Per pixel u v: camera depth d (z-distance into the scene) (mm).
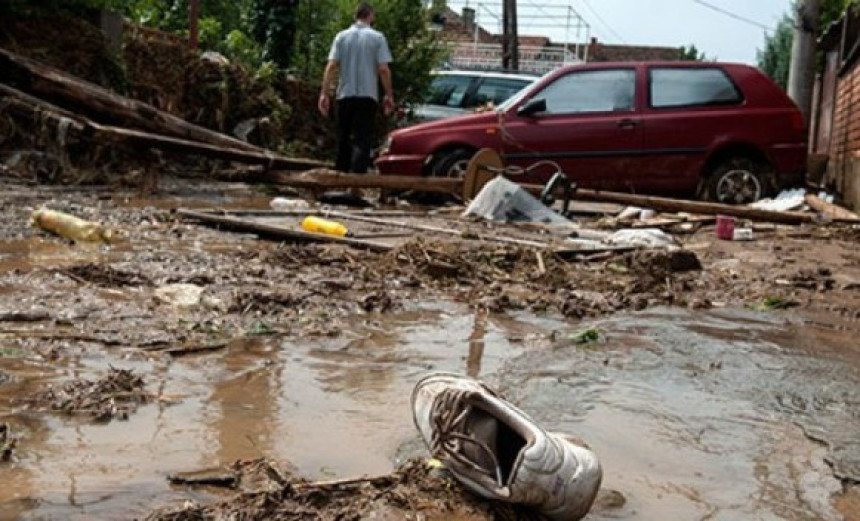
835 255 7336
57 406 2701
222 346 3518
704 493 2389
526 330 4184
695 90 10742
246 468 2324
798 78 15211
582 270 5902
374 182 9844
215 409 2787
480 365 3512
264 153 10961
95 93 10234
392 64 15992
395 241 6422
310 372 3260
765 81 10766
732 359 3758
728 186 10711
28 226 6215
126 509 2059
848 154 13938
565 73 10898
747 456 2660
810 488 2441
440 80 15914
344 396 3002
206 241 6227
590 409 3027
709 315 4754
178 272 4898
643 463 2578
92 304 4035
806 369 3633
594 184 10727
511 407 2230
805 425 2939
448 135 10797
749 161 10672
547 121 10695
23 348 3281
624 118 10633
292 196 10539
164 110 12703
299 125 16172
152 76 12648
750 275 6129
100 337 3490
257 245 6172
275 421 2717
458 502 2129
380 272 5324
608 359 3678
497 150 10719
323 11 18438
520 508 2127
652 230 7832
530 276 5527
